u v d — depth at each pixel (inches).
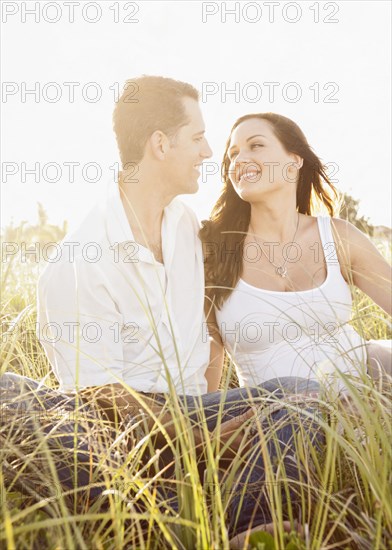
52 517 76.6
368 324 143.3
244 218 119.2
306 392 90.5
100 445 82.0
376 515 73.9
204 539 70.6
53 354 105.3
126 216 108.6
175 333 106.8
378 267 118.4
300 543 73.5
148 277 106.0
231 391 100.9
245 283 117.0
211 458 76.1
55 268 105.4
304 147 119.5
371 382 90.4
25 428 83.0
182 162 108.8
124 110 109.6
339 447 84.7
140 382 103.0
